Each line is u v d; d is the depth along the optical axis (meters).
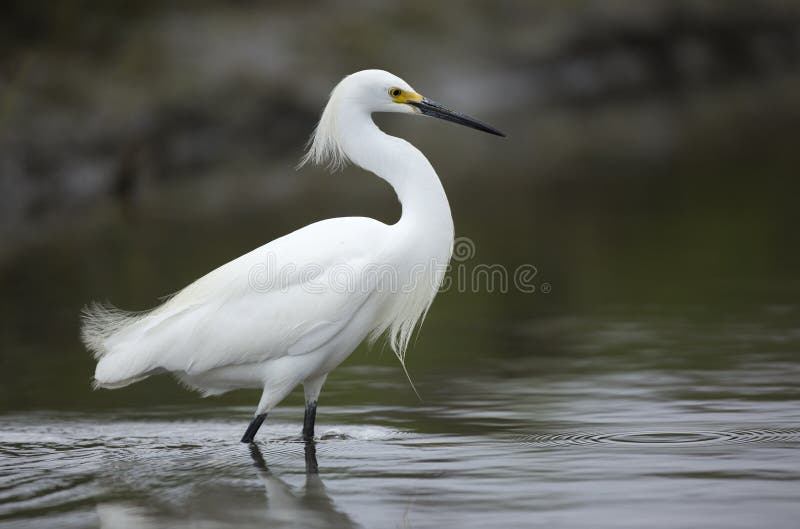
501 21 43.12
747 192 23.83
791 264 16.44
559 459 7.64
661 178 26.56
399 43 38.12
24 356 11.98
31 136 25.92
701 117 38.47
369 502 6.75
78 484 7.36
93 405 10.03
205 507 6.75
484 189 25.91
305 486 7.18
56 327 13.36
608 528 6.11
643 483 6.96
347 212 21.73
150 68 31.36
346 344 8.70
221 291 8.61
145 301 14.41
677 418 8.72
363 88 9.17
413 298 9.18
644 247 18.30
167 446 8.52
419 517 6.42
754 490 6.72
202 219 22.25
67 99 28.00
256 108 31.14
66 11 32.31
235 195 25.58
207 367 8.59
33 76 28.45
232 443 8.59
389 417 9.25
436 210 8.86
